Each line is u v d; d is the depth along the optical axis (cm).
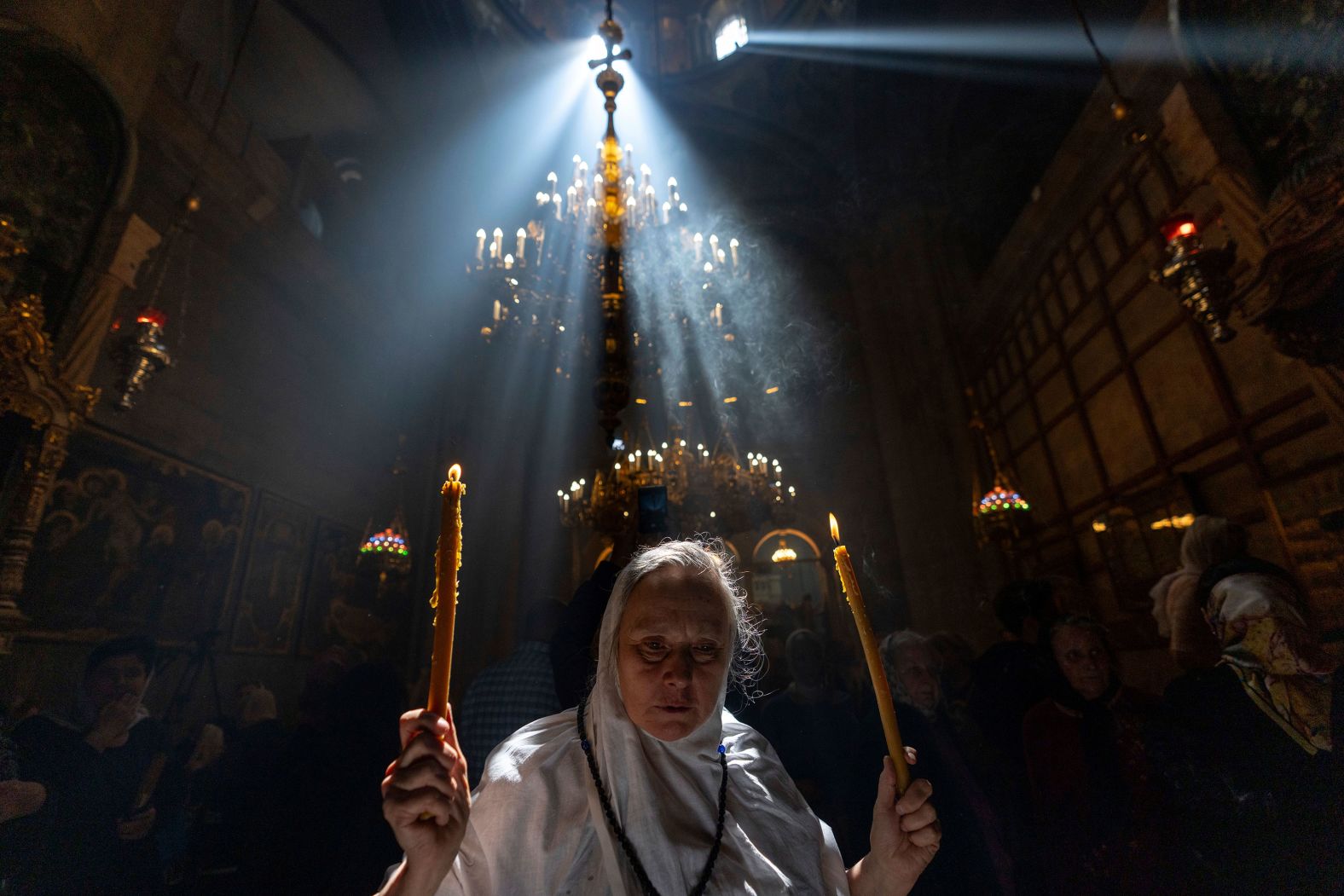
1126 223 572
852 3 980
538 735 100
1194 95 430
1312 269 299
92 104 392
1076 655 219
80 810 246
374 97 930
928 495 884
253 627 617
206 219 588
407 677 848
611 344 448
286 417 707
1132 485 575
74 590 434
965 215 984
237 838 315
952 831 222
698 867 84
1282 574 204
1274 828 174
